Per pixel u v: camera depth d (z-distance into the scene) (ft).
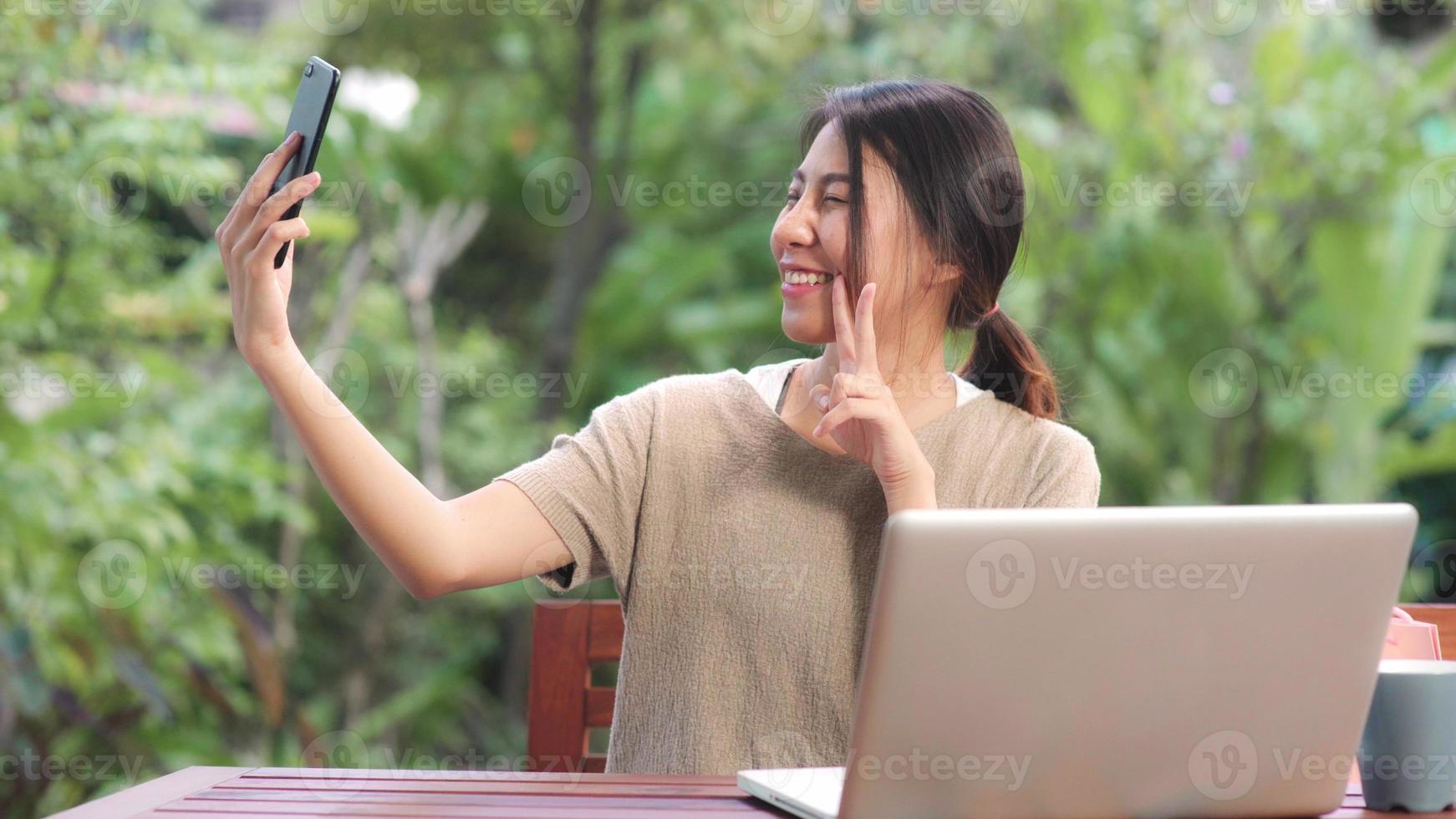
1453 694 4.46
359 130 18.90
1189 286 19.40
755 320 24.41
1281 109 18.98
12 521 12.91
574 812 4.19
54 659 13.14
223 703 13.84
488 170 23.53
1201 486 19.74
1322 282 18.93
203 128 14.94
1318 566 4.11
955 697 3.95
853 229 5.86
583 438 6.16
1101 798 4.16
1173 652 4.07
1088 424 19.75
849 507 5.98
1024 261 6.86
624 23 23.93
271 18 24.86
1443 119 19.40
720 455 6.12
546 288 26.08
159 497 14.90
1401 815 4.50
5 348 13.78
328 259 20.42
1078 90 20.15
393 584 21.56
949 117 6.10
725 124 26.16
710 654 5.91
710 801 4.42
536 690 6.86
